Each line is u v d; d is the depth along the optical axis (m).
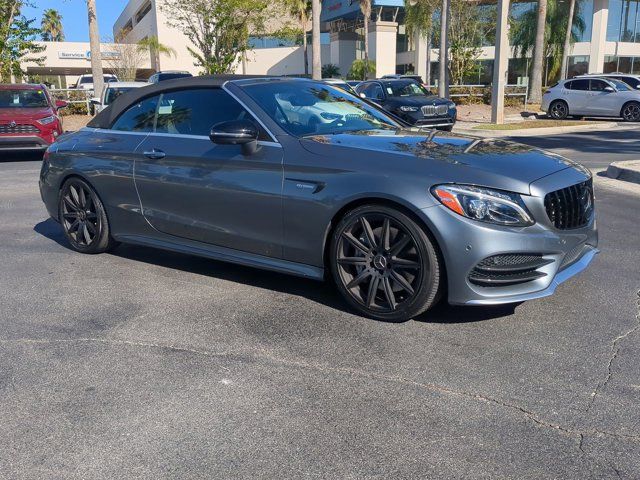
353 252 4.11
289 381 3.29
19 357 3.60
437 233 3.64
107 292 4.69
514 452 2.66
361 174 3.89
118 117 5.41
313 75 24.36
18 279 5.01
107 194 5.32
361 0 40.53
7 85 13.85
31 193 9.02
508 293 3.71
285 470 2.57
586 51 38.06
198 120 4.79
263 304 4.39
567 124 19.95
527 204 3.66
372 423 2.90
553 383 3.23
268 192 4.26
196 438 2.79
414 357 3.54
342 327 3.97
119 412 3.01
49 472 2.56
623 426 2.84
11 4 21.97
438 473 2.54
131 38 59.16
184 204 4.78
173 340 3.82
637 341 3.71
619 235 6.16
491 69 38.50
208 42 26.97
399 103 16.97
